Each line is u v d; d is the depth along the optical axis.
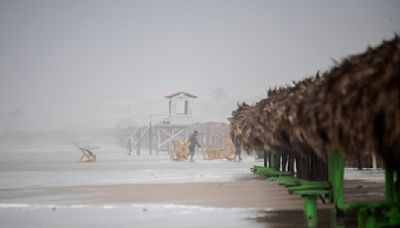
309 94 17.88
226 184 37.62
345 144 13.70
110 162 76.69
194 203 27.17
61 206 26.92
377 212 14.88
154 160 83.25
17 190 35.19
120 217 22.97
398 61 11.59
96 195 31.84
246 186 35.84
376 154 12.73
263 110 29.39
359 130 12.56
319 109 15.63
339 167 19.19
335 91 13.55
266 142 30.38
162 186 37.06
